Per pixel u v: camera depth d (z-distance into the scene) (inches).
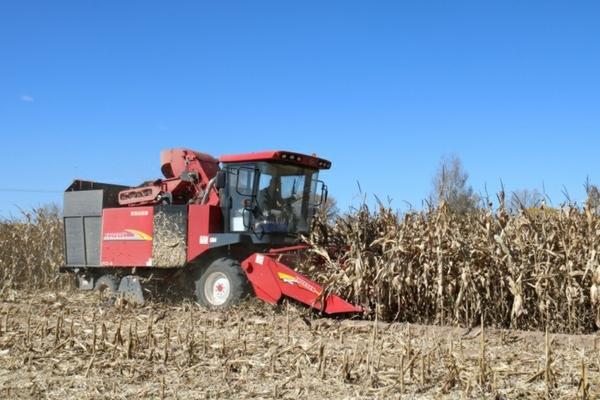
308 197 511.8
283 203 497.0
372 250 455.5
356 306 425.1
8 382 257.0
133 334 322.0
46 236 700.0
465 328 386.6
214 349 306.7
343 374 251.1
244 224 482.3
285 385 245.8
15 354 305.7
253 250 492.1
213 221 496.4
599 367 261.3
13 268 693.9
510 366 270.7
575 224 401.4
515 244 400.8
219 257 496.4
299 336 356.2
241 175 491.2
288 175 500.7
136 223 534.9
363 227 464.1
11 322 403.2
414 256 426.0
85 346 312.5
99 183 612.1
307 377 255.0
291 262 462.0
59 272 630.5
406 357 267.9
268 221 486.0
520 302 375.9
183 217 505.0
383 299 428.8
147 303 508.7
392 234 432.8
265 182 488.7
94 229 574.2
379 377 249.4
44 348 318.0
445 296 415.2
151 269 530.0
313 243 462.6
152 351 290.2
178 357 292.5
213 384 250.1
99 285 563.5
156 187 543.8
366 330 378.3
